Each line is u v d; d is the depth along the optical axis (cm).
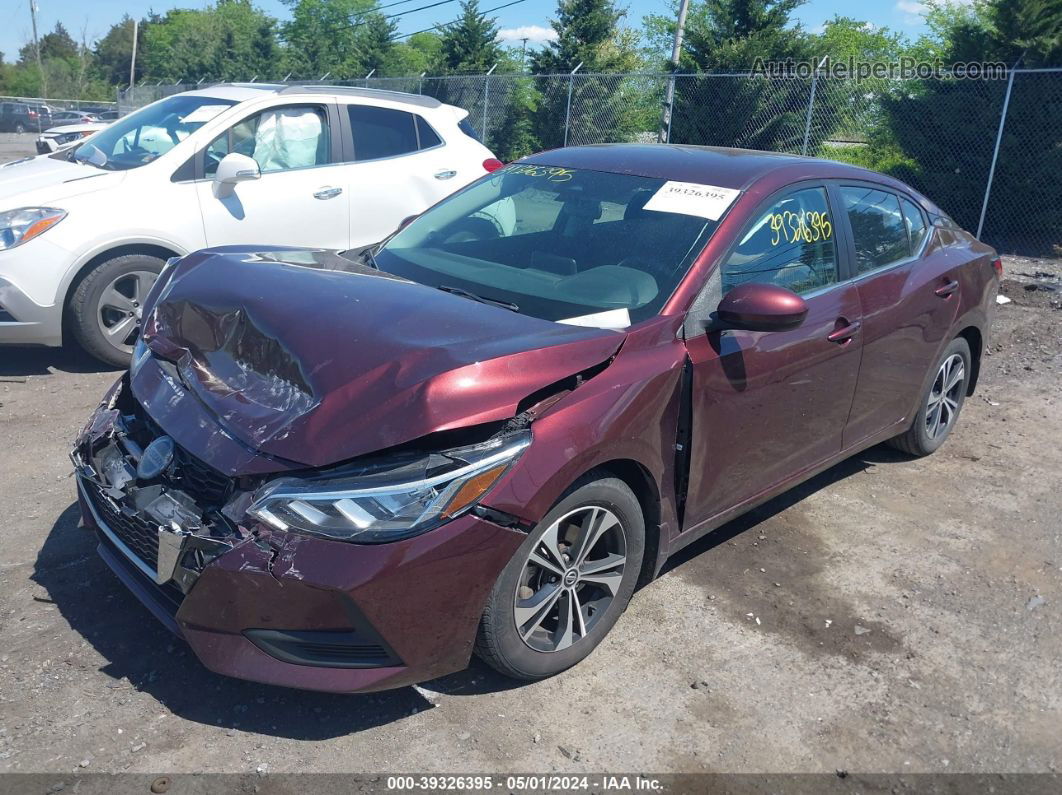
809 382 375
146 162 627
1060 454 539
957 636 350
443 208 425
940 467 512
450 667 271
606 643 329
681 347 318
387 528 247
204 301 323
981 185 1406
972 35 1477
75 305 580
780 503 456
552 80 1847
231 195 640
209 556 253
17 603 329
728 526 427
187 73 4425
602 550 314
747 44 1789
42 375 588
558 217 382
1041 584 391
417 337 279
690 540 347
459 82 1931
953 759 284
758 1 1811
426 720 284
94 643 309
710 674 316
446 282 355
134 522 281
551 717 289
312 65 3975
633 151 420
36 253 557
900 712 304
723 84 1634
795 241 378
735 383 336
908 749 287
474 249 381
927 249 468
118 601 333
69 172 621
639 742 281
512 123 1891
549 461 270
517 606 285
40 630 314
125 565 298
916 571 396
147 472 276
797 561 398
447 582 256
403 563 247
